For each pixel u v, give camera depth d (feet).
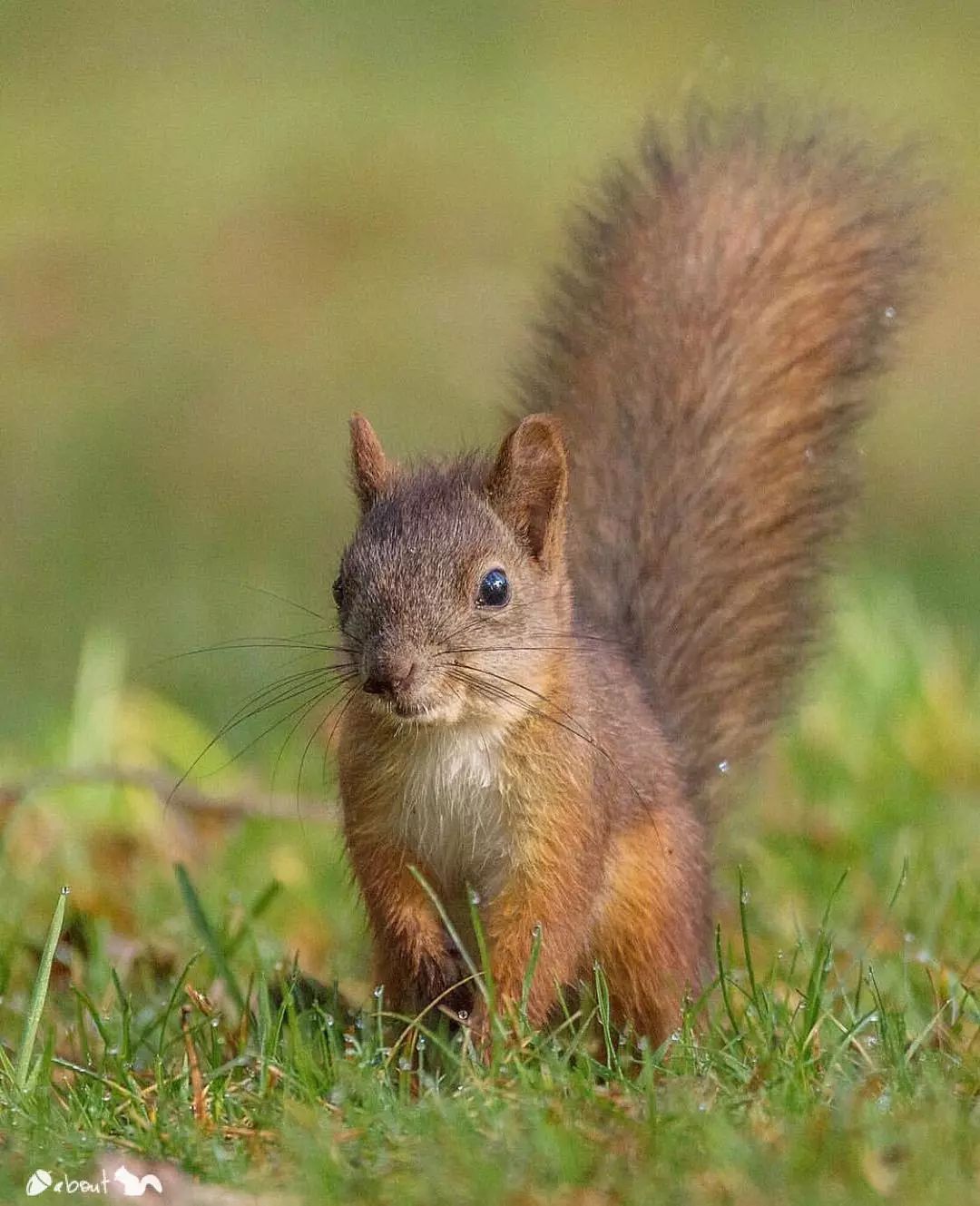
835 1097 27.66
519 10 143.02
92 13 142.61
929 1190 23.76
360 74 131.54
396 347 96.58
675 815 37.19
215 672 62.95
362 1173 25.70
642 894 35.96
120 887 44.42
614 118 121.90
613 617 40.88
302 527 80.48
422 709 32.78
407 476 36.06
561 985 34.45
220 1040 33.35
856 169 44.80
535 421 34.83
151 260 106.32
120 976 38.58
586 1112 27.27
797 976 36.91
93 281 104.22
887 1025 30.27
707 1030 32.76
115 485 85.15
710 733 41.65
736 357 43.27
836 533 42.96
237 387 94.02
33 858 45.34
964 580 68.54
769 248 43.98
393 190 112.98
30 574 75.66
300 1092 29.45
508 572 34.09
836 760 49.29
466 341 96.43
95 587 73.46
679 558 41.93
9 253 106.93
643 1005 36.04
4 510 82.53
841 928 39.93
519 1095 27.89
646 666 40.63
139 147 120.06
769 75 52.60
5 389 94.79
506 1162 25.43
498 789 34.01
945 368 93.04
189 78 131.75
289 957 40.24
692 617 41.73
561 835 34.14
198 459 87.45
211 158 118.21
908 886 41.34
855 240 44.04
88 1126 28.76
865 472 43.55
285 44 137.49
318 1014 33.71
